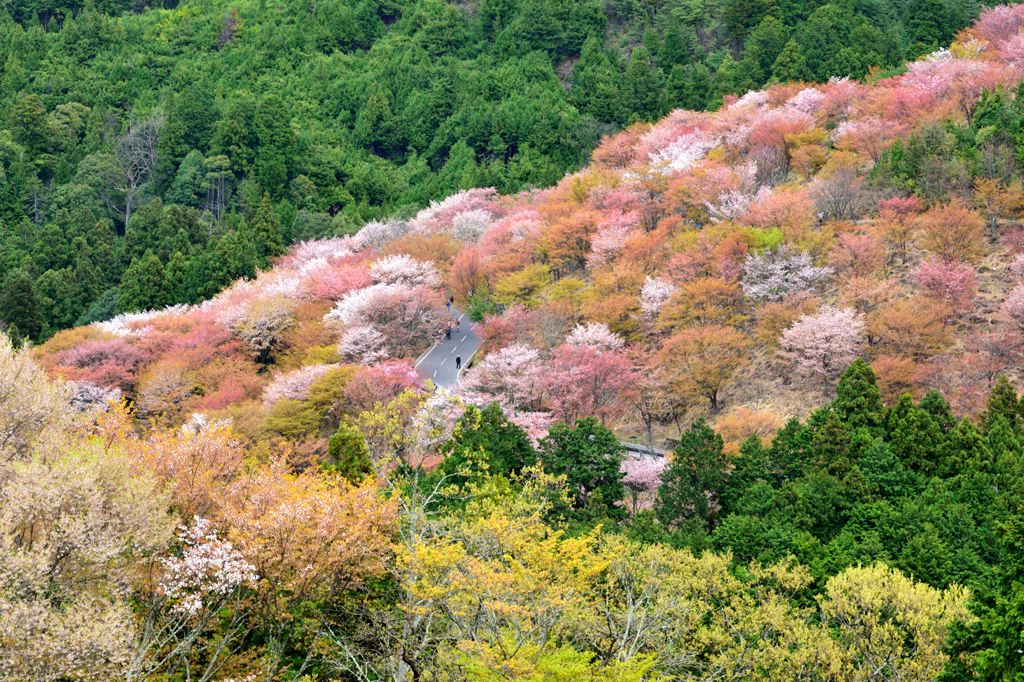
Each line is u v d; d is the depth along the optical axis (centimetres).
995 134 6994
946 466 4125
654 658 2517
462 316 8775
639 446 5853
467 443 4238
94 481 2223
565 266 8294
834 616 2856
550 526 3669
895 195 7019
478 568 2183
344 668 2402
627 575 2903
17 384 2606
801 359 5703
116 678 2034
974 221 5997
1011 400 4559
